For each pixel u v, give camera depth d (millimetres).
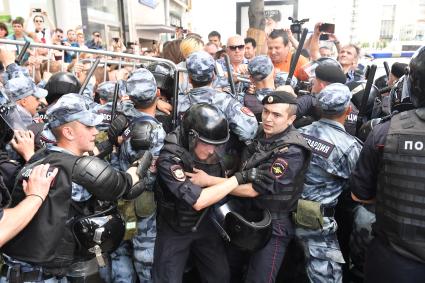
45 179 1496
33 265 1633
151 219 2311
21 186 1580
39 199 1463
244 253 2586
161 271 2166
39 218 1501
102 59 4066
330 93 2203
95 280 1912
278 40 4086
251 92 2994
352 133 2949
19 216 1401
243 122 2258
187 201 1901
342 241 2730
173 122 2465
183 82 2971
